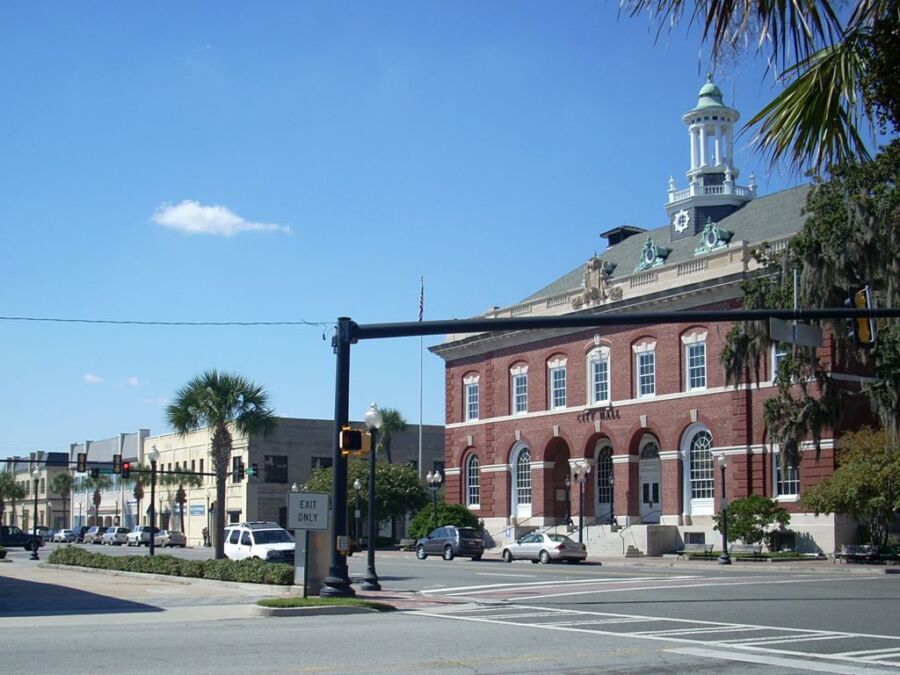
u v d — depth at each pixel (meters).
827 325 36.44
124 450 109.69
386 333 22.61
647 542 51.47
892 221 33.28
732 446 49.75
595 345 58.47
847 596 25.08
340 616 20.41
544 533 47.12
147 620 19.48
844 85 10.38
